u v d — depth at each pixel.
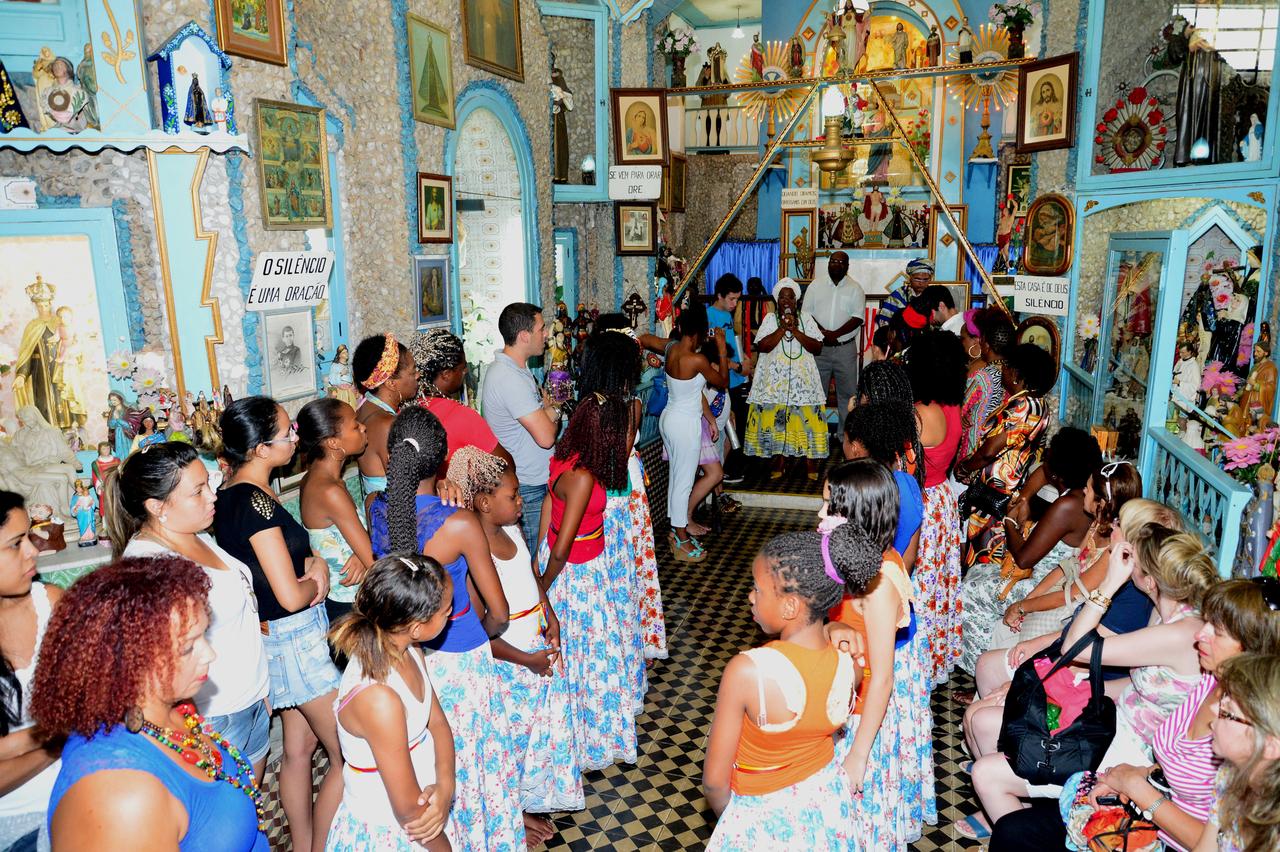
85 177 3.47
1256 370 4.43
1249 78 4.81
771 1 12.30
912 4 11.89
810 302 8.70
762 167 8.33
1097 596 2.82
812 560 1.99
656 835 3.36
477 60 5.42
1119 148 6.02
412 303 4.98
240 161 3.64
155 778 1.55
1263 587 2.15
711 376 5.96
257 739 2.85
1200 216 5.29
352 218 4.50
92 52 3.35
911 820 3.29
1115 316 5.50
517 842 2.94
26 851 2.50
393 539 2.56
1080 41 6.37
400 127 4.78
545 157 6.35
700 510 7.27
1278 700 1.74
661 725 4.17
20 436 3.39
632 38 7.65
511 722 3.26
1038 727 2.79
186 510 2.44
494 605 2.76
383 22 4.58
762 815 2.13
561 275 7.64
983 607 4.51
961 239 7.82
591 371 3.54
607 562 3.93
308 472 3.07
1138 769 2.38
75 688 1.49
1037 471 4.36
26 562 2.25
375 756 2.10
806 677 2.03
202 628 1.64
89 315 3.51
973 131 11.65
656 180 7.47
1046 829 2.68
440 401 3.85
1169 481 4.34
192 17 3.44
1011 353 4.61
